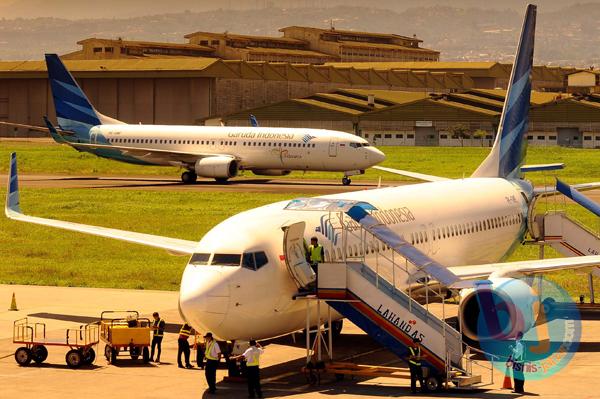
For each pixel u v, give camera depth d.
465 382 96.88
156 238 135.25
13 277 173.88
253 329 97.31
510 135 171.00
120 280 171.25
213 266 97.00
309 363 99.62
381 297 98.44
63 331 126.12
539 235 162.88
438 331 97.00
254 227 101.25
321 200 110.56
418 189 140.75
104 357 112.81
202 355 106.94
